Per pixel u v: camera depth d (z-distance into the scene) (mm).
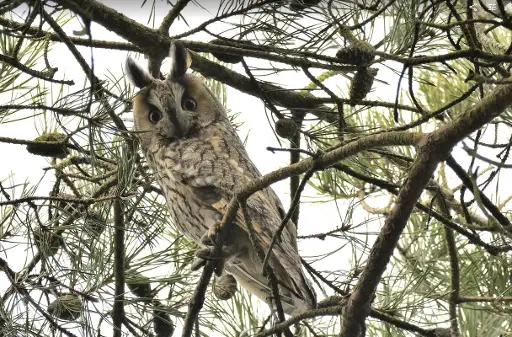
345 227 7707
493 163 5352
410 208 5434
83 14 4293
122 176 6641
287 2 7184
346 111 9172
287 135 7383
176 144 8461
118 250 7031
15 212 6598
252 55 7477
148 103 8641
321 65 7320
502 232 4852
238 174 8141
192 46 7797
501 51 6500
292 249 7543
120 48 8039
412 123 5453
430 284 7586
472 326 7078
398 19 6551
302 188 5719
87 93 5688
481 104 4852
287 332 6648
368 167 8531
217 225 6609
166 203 8477
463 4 7055
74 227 6695
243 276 7875
